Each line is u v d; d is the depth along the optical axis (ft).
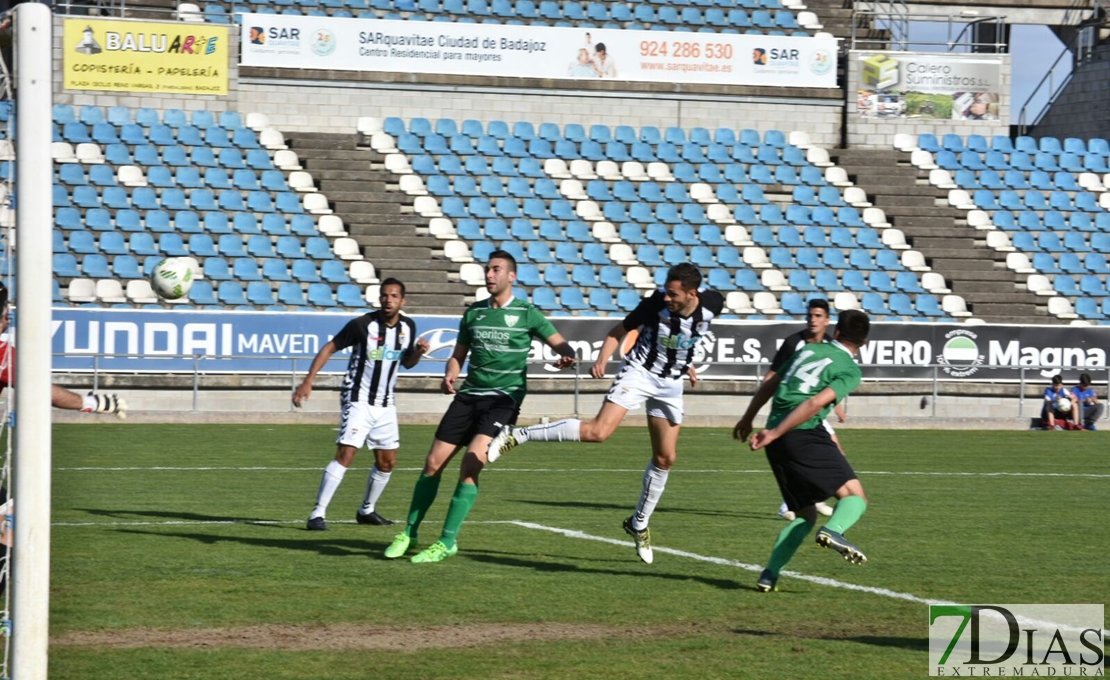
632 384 37.52
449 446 39.14
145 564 37.32
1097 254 132.46
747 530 47.47
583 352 106.52
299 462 70.23
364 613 31.04
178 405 99.19
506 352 38.65
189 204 117.19
